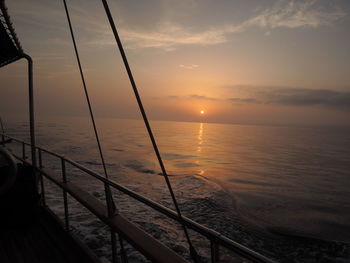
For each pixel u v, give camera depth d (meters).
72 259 2.15
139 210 9.77
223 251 7.20
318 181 25.92
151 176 20.50
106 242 5.89
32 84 3.13
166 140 75.25
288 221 11.98
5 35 2.41
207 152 48.62
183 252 6.82
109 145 47.41
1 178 2.67
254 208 13.74
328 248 9.09
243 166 33.41
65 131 84.31
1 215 2.69
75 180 14.56
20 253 2.27
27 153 24.28
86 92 1.59
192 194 14.68
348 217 13.51
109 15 0.92
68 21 1.47
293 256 8.30
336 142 110.25
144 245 1.20
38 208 2.90
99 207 1.82
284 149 67.44
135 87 0.97
